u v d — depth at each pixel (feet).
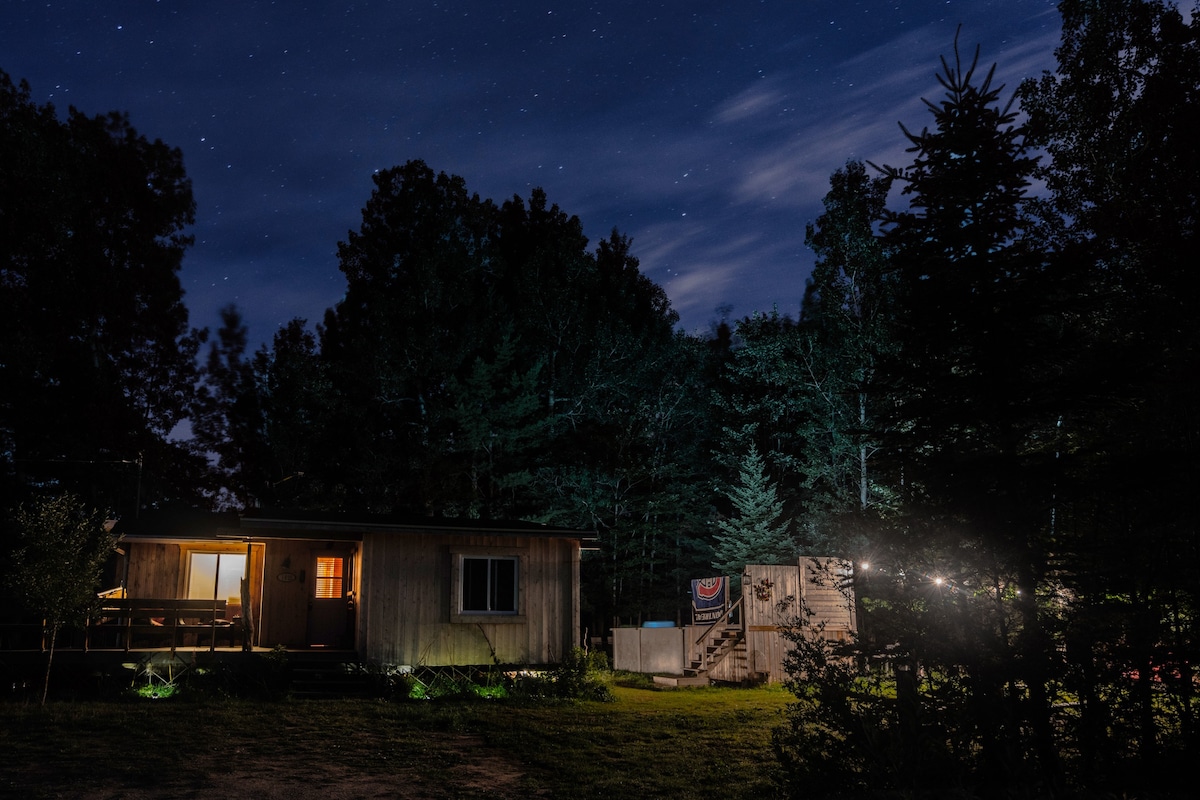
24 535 53.21
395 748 43.37
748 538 130.11
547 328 152.15
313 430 142.61
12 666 55.98
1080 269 32.01
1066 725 29.37
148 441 140.87
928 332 32.68
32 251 130.00
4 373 126.00
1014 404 31.78
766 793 34.53
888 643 30.91
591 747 44.68
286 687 59.36
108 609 59.77
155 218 151.53
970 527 30.12
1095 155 68.13
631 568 139.13
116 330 141.49
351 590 69.41
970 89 33.45
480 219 160.35
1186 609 30.94
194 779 35.99
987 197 32.76
